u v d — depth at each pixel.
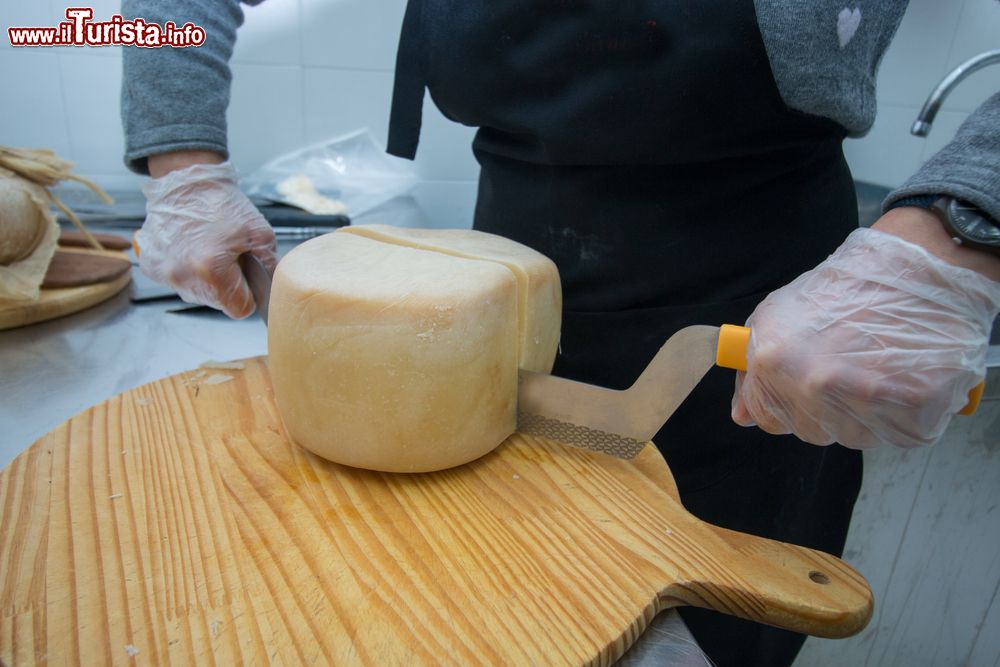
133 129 0.76
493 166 0.82
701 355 0.53
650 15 0.60
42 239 0.92
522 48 0.68
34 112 1.29
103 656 0.40
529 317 0.62
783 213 0.72
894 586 1.07
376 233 0.70
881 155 1.46
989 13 1.33
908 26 1.31
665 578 0.47
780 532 0.86
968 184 0.42
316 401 0.55
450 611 0.44
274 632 0.42
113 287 1.00
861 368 0.45
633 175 0.69
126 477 0.56
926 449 0.95
